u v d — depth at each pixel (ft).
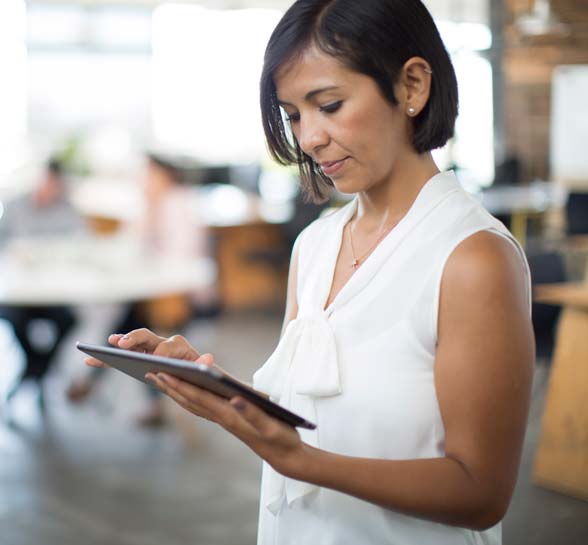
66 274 16.22
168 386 3.47
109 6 40.52
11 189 31.30
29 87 43.29
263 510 4.36
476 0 19.93
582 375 12.42
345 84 3.74
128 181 33.65
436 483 3.52
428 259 3.80
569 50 24.43
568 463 12.46
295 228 27.20
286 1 38.58
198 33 43.52
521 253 3.82
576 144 26.32
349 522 3.98
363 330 3.91
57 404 17.81
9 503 12.49
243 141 43.21
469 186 25.17
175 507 12.26
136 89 44.50
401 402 3.81
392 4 3.77
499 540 4.25
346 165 3.86
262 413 3.34
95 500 12.56
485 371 3.58
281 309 27.14
